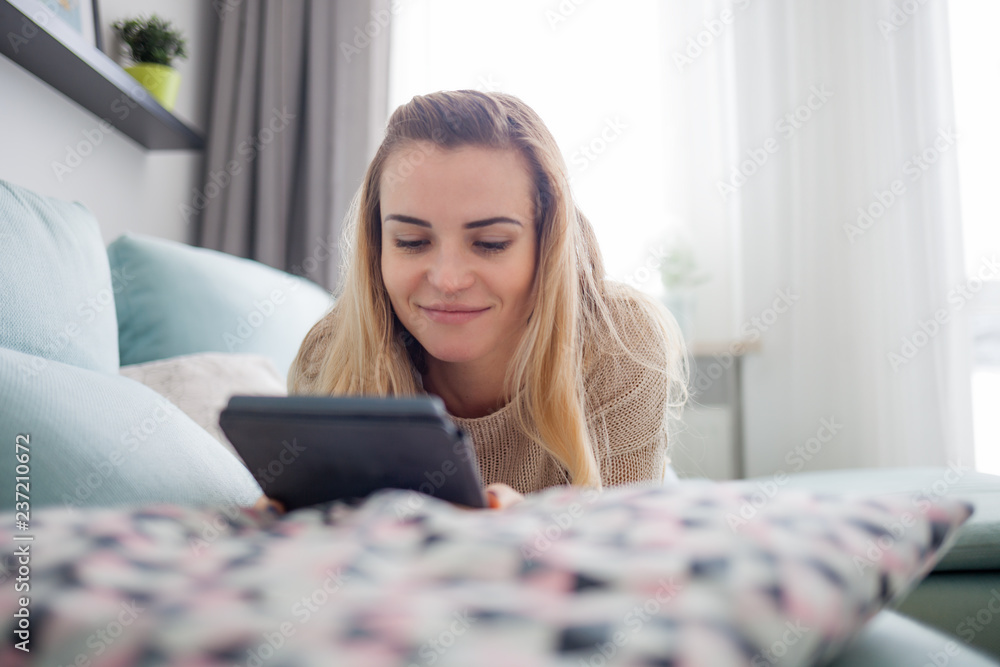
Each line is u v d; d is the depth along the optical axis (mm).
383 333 998
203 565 333
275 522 428
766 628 297
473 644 268
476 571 325
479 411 1097
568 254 939
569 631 277
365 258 986
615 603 297
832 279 2582
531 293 946
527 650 267
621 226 2693
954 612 951
